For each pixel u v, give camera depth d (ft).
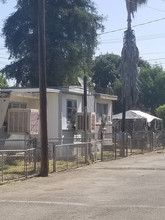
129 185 45.57
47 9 109.09
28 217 29.91
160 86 180.04
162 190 41.81
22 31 110.73
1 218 29.66
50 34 110.01
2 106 66.03
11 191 41.88
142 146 96.27
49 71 109.60
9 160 61.82
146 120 120.98
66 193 40.45
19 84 113.80
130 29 122.01
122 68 122.42
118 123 123.34
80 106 86.12
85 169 61.41
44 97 53.78
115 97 101.30
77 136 83.76
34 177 52.21
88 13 112.68
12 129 65.62
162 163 71.10
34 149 53.31
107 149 93.50
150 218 29.14
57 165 64.13
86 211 31.73
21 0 109.70
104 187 44.21
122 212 31.24
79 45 112.98
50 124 77.71
